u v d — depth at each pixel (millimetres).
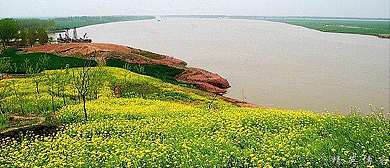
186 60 77938
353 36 159000
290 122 17438
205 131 16469
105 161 12430
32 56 56281
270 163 11188
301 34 173500
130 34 169625
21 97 27734
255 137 14719
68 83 35594
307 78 56875
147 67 54969
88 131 17938
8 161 12945
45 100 27156
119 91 36438
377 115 18812
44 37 82125
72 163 12117
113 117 21391
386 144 11836
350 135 13891
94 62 54438
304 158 11664
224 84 50312
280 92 46688
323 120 17250
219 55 87688
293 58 82438
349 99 42688
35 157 13539
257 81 54312
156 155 12383
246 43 122062
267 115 19094
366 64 73188
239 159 11883
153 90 37562
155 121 19031
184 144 12953
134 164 11898
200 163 11688
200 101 34750
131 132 17109
